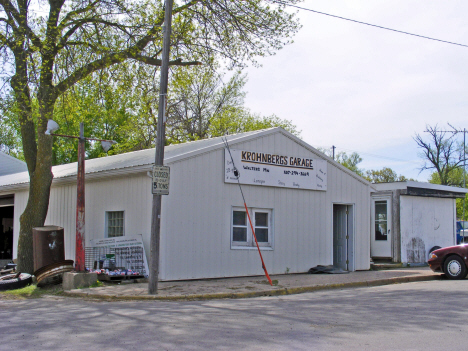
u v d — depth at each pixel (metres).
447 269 15.02
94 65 15.84
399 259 20.03
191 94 38.81
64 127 33.66
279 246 16.45
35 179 15.57
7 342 6.68
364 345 6.43
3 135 40.75
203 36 17.56
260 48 17.80
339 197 18.17
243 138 15.77
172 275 13.98
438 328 7.48
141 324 7.92
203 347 6.35
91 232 17.06
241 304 10.38
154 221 11.81
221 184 15.27
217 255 14.98
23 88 14.86
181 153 15.53
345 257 18.47
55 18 15.48
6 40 15.00
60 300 11.36
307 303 10.41
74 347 6.37
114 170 15.41
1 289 13.16
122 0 16.22
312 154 17.59
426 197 21.16
